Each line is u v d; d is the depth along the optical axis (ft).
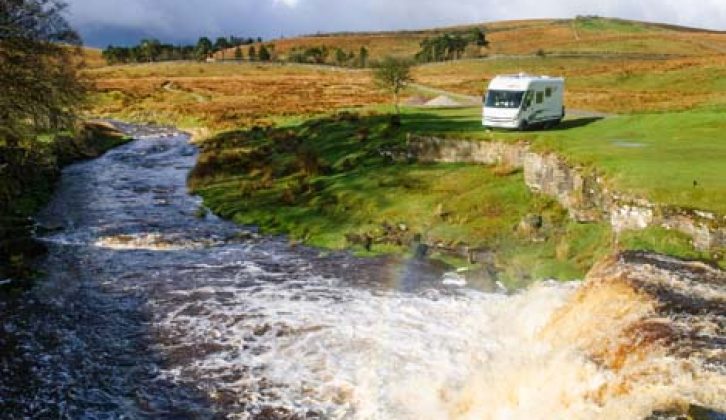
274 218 106.93
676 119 122.52
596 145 97.86
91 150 191.21
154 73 510.58
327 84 403.75
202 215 113.80
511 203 93.66
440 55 593.42
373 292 73.72
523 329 62.03
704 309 49.88
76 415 50.14
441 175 112.27
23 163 135.13
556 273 72.13
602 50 589.32
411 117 163.73
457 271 78.43
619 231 72.38
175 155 189.47
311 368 56.59
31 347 61.52
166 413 50.49
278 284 77.71
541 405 43.39
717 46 602.03
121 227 106.32
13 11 114.62
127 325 66.85
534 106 122.62
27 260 87.45
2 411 50.24
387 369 55.57
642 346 44.62
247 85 401.29
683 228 66.18
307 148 152.46
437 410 49.32
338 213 103.45
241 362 58.23
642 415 34.76
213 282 79.15
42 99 119.34
